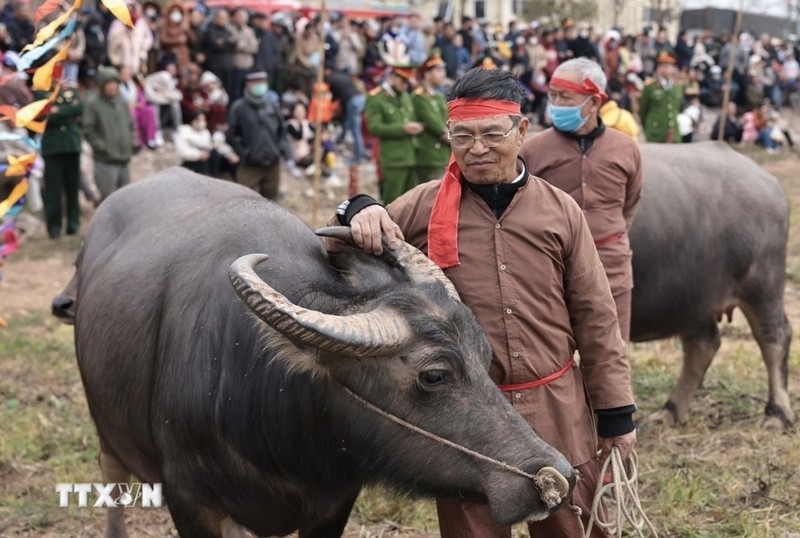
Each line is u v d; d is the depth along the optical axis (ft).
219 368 11.74
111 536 16.56
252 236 12.55
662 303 20.53
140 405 13.16
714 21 125.29
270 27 61.46
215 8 68.28
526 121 11.85
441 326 10.70
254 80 41.63
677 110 50.47
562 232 11.94
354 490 12.59
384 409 10.87
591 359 12.18
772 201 21.59
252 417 11.50
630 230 19.97
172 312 12.56
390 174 39.70
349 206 12.14
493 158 11.57
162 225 14.48
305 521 12.40
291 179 55.31
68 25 16.22
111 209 16.28
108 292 14.11
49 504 18.37
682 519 17.11
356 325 10.37
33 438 21.13
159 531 17.67
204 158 46.75
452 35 71.77
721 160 21.67
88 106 42.96
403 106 39.45
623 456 12.18
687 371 21.95
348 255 12.19
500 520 10.48
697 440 20.86
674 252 20.38
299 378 11.27
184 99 56.70
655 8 115.75
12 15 48.44
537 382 11.98
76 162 43.68
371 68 66.85
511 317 11.84
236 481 11.90
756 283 21.50
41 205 48.32
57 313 17.74
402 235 12.09
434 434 10.74
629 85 71.82
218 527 12.65
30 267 39.24
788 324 22.03
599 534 12.56
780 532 16.51
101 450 16.33
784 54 98.27
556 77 16.76
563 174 16.88
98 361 13.98
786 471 18.93
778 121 76.33
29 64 15.74
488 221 11.93
